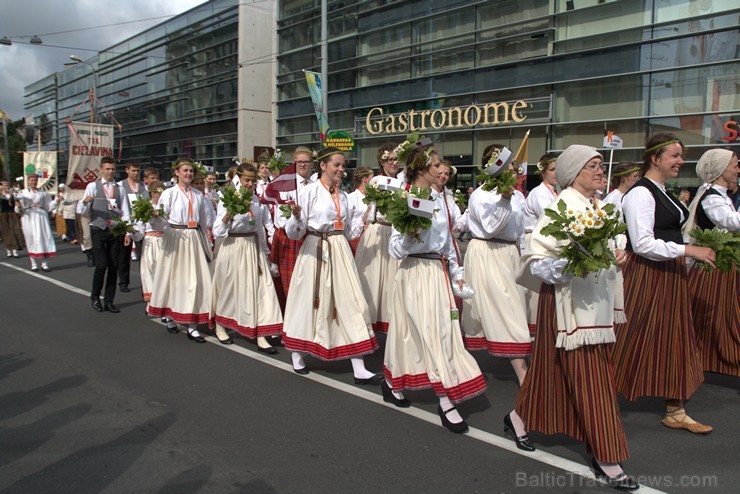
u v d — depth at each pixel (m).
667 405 4.05
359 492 3.17
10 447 3.72
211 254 6.72
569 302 3.15
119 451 3.67
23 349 5.99
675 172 3.97
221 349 6.05
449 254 4.12
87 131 16.06
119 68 45.00
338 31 25.22
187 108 36.72
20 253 15.22
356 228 5.34
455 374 3.92
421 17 21.66
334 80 25.50
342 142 16.55
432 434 3.92
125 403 4.50
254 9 30.45
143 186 9.05
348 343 4.91
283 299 6.72
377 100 23.61
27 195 11.74
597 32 17.14
